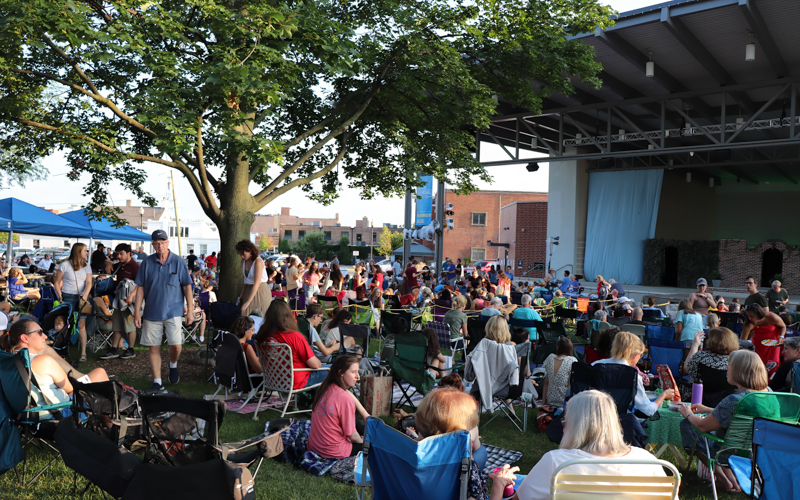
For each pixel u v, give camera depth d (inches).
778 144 672.4
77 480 163.5
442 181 507.8
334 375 186.4
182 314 272.2
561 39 446.9
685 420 181.5
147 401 126.3
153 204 496.7
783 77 704.4
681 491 175.2
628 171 1192.8
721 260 1258.0
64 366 181.5
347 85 454.6
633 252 1199.6
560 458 103.7
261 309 324.2
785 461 118.9
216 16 308.5
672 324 408.2
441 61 409.1
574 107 826.8
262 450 138.9
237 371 240.1
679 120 939.3
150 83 319.9
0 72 331.0
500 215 1738.4
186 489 119.0
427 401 121.2
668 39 635.5
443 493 111.7
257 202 396.8
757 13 552.7
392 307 508.4
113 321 338.0
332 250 2898.6
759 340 297.4
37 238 1923.0
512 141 1096.2
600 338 245.6
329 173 510.3
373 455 119.0
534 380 279.3
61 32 275.7
